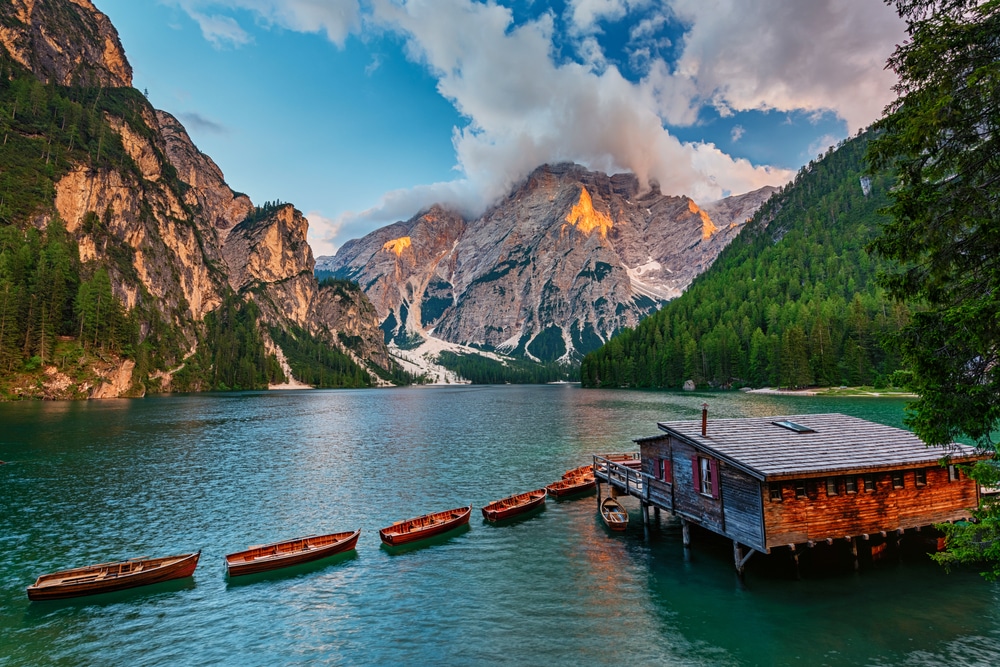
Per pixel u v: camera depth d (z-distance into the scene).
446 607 26.88
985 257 15.59
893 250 16.94
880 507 28.48
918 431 16.14
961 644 21.69
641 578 29.50
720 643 22.45
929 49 14.96
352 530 40.25
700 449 30.38
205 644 23.80
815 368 165.25
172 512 44.78
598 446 77.81
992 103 14.42
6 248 184.38
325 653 22.78
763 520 26.41
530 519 41.81
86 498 49.16
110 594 29.06
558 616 25.47
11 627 25.53
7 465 63.34
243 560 31.86
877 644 21.89
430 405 176.38
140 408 140.88
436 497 49.56
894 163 16.98
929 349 15.95
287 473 60.50
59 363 165.38
